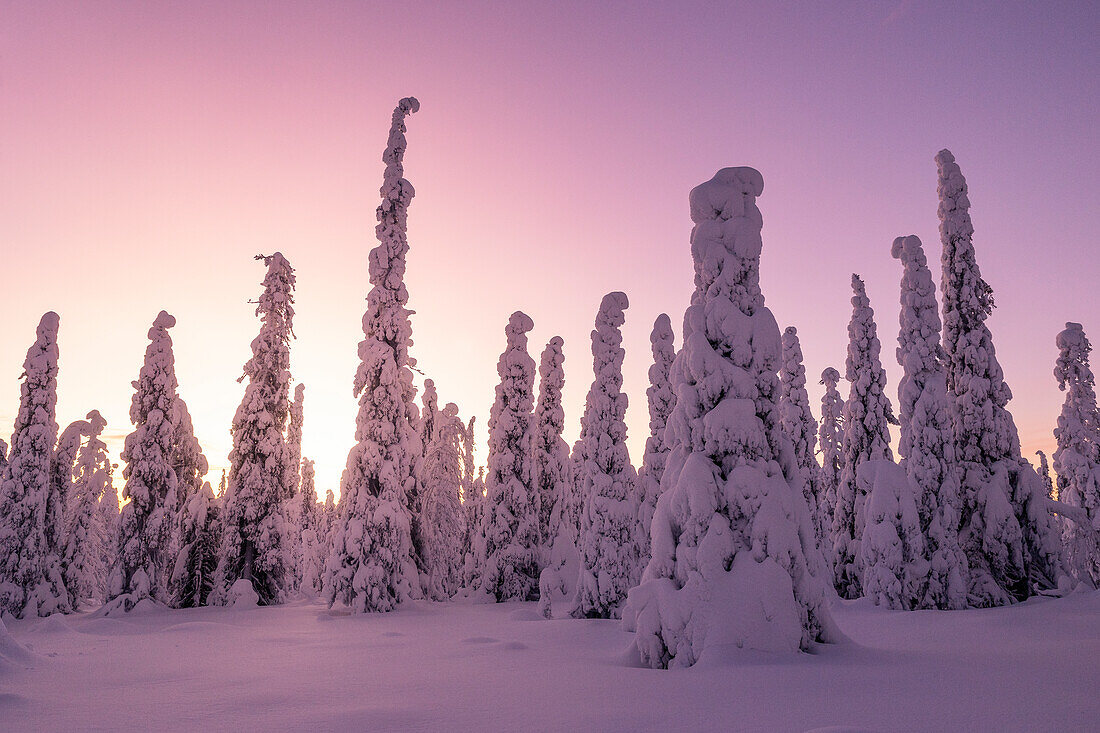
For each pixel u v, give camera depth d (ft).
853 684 30.96
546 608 83.10
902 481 84.17
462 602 113.60
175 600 107.55
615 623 70.74
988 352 94.38
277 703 29.63
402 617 85.87
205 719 26.35
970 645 47.24
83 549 119.03
